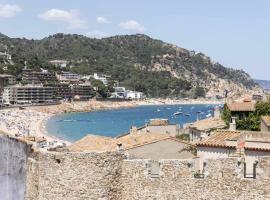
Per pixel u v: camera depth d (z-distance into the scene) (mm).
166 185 32656
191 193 32031
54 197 33469
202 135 84750
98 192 32906
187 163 32469
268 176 29781
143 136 66875
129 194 33438
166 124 105938
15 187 35594
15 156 35875
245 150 48656
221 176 31125
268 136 53344
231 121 89250
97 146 62062
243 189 30438
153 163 33375
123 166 33562
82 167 32969
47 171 33719
